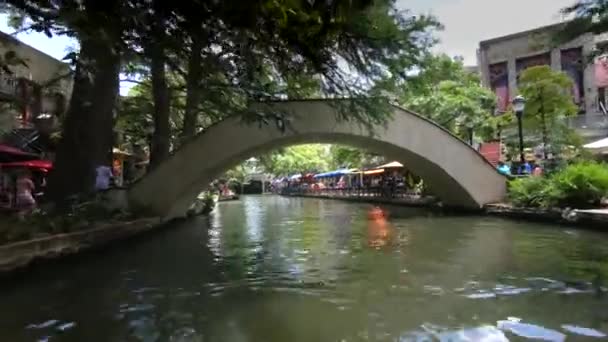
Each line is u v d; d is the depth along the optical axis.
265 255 10.70
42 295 7.12
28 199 16.36
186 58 11.51
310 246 12.04
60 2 7.74
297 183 68.69
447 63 22.58
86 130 14.24
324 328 5.30
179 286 7.60
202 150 19.03
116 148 27.31
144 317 5.89
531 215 16.47
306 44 9.52
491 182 21.34
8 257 8.38
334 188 49.78
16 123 19.45
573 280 7.38
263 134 19.41
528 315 5.59
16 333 5.38
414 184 30.92
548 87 23.62
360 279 7.74
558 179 16.22
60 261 9.94
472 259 9.39
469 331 5.07
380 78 16.98
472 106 29.48
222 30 9.18
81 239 10.97
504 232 13.66
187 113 20.52
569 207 15.22
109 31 8.04
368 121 19.09
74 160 14.10
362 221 19.22
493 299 6.31
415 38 16.42
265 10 8.11
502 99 38.81
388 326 5.30
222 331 5.29
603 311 5.70
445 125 30.06
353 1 8.23
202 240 13.88
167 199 18.73
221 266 9.38
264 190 86.25
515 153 27.20
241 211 29.22
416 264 8.95
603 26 14.09
